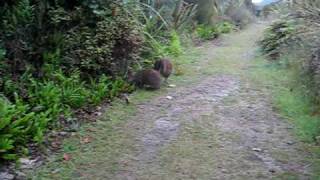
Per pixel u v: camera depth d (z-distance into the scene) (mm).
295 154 3104
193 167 2914
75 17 4367
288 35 5547
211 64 5766
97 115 3818
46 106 3609
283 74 5113
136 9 5191
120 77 4473
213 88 4668
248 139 3371
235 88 4668
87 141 3303
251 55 6344
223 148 3207
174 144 3273
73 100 3840
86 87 4199
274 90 4562
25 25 4184
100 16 4410
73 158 3029
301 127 3555
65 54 4242
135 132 3494
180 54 6188
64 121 3582
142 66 5000
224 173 2832
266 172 2844
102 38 4320
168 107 4062
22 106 3303
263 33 7051
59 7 4328
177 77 5078
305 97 4121
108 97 4195
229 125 3645
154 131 3516
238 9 10516
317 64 3895
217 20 8977
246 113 3916
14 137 3029
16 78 3814
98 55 4270
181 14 7305
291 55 5027
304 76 4246
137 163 2973
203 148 3207
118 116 3824
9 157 2846
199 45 7258
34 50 4156
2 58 3809
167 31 6566
